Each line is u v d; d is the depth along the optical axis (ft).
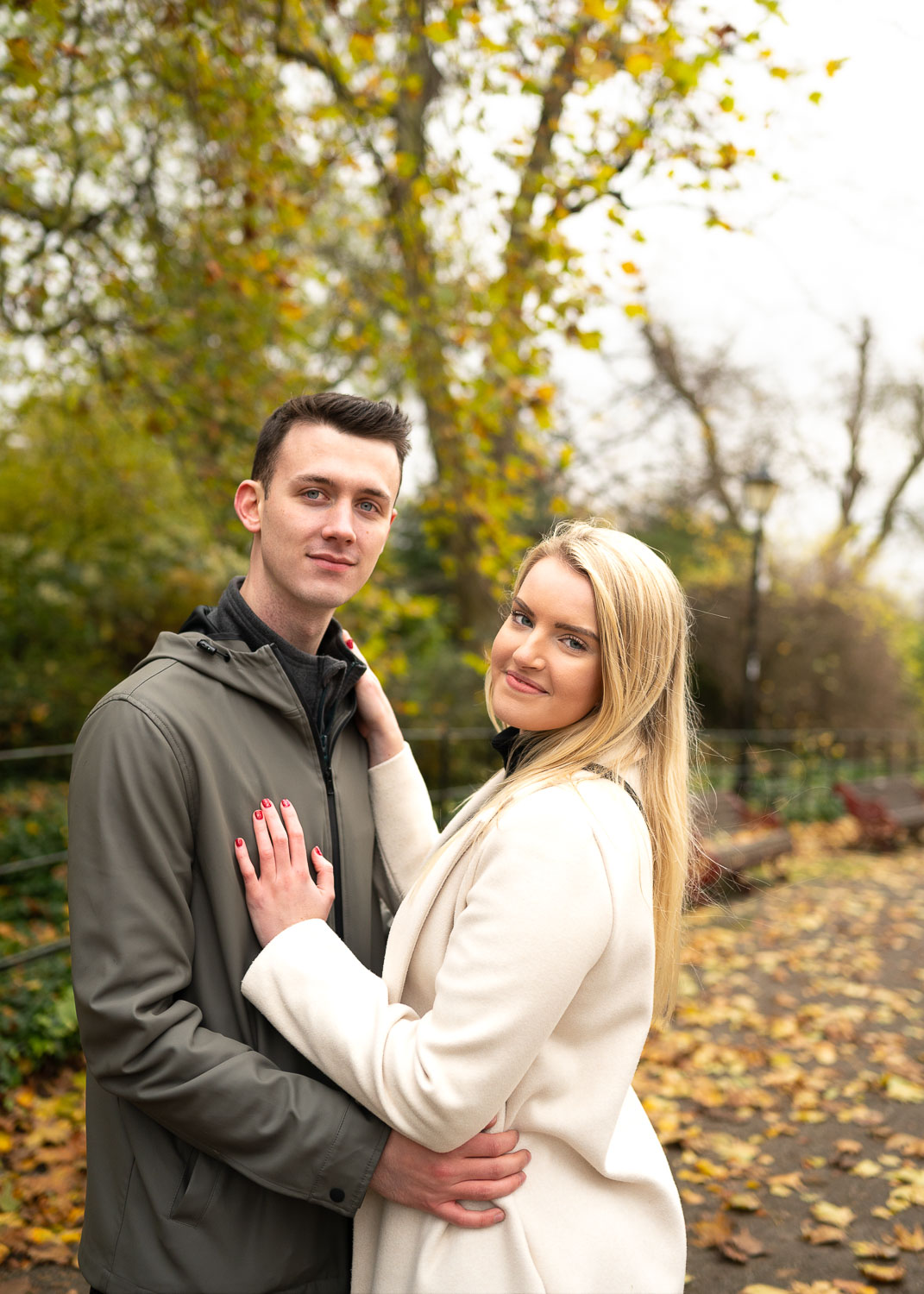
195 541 35.35
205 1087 4.12
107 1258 4.38
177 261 20.70
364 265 25.11
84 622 34.19
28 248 20.34
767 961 18.48
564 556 4.80
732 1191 10.19
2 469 34.94
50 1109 11.00
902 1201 9.98
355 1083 4.16
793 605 46.50
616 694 4.62
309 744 5.08
